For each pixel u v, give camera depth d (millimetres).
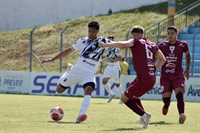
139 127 20453
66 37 74375
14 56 70500
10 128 18875
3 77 54719
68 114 26594
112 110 30812
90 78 22438
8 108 29906
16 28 86500
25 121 21828
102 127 20125
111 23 77750
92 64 22609
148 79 19844
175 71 25156
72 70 22844
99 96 50750
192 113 30141
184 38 64750
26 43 74000
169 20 63781
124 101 20422
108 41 22750
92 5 85625
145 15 78625
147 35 67000
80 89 51188
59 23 81562
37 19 86750
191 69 54969
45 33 77125
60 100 41250
